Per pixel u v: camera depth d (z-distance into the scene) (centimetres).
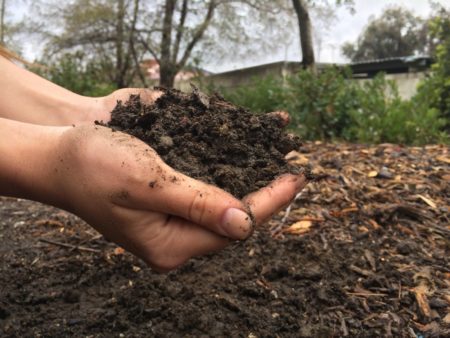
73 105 32
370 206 40
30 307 27
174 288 28
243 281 29
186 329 25
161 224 20
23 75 32
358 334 24
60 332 25
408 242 34
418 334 24
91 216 20
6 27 203
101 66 188
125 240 21
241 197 22
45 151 19
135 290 28
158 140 24
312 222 38
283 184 22
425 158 57
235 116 27
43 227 41
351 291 28
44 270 32
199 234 20
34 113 31
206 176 22
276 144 26
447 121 103
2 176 19
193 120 26
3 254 35
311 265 31
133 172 18
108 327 25
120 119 27
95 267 32
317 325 25
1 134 19
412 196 43
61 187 19
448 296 27
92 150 18
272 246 34
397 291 28
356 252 33
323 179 48
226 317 26
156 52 203
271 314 26
